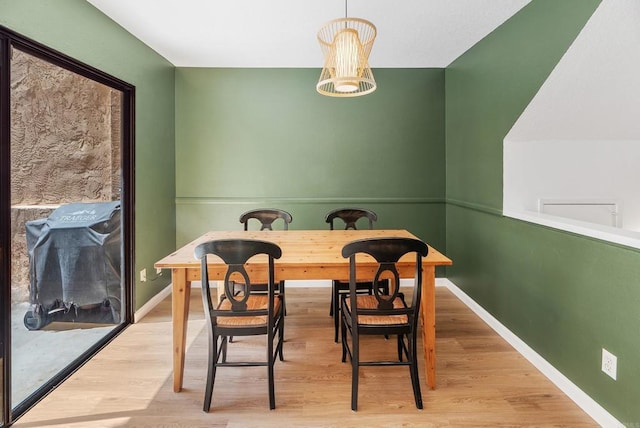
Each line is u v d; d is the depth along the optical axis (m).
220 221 3.71
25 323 2.14
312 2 2.29
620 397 1.54
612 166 2.53
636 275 1.46
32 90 2.00
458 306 3.17
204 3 2.31
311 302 3.29
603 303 1.63
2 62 1.66
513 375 2.07
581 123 2.30
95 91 2.54
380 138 3.68
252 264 1.89
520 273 2.33
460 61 3.28
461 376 2.06
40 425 1.67
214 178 3.68
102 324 2.66
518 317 2.36
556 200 2.53
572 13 1.79
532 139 2.50
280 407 1.79
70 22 2.11
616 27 1.62
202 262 1.74
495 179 2.65
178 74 3.61
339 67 1.83
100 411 1.76
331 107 3.66
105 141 2.66
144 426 1.66
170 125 3.52
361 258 1.98
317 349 2.38
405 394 1.89
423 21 2.52
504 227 2.54
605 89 1.99
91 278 2.57
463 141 3.23
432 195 3.72
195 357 2.29
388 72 3.64
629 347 1.49
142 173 2.96
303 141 3.68
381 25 2.59
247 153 3.68
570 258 1.86
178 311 1.91
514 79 2.37
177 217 3.69
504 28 2.50
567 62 1.88
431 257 1.97
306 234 2.71
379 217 3.72
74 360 2.21
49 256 2.26
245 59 3.40
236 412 1.76
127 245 2.80
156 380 2.03
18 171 1.93
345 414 1.74
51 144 2.17
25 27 1.77
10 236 1.71
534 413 1.74
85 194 2.49
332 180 3.71
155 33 2.78
